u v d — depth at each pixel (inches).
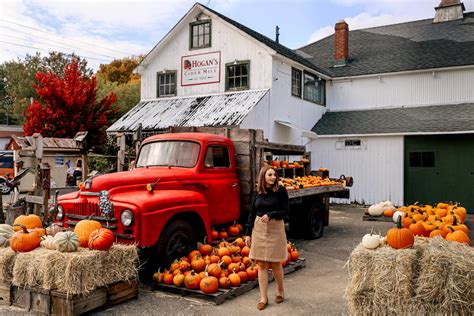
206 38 738.2
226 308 205.9
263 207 207.2
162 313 197.6
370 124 737.0
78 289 186.2
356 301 179.3
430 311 167.9
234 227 294.5
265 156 355.6
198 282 219.8
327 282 251.0
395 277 170.7
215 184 280.8
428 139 672.4
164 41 768.3
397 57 828.6
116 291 207.5
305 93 779.4
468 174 644.1
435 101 753.0
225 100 682.2
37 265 193.0
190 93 749.3
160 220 227.9
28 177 638.5
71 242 197.3
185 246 248.7
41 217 352.8
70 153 573.3
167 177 254.7
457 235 245.0
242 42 697.6
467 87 728.3
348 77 824.3
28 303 198.5
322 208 408.5
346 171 735.1
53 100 800.9
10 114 2237.9
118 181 238.1
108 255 200.5
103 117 824.9
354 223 503.5
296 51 991.0
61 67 1681.8
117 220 225.8
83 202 238.8
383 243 189.3
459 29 878.4
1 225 234.1
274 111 683.4
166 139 294.7
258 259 206.2
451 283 164.7
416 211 401.1
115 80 1654.8
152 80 794.2
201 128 331.9
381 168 705.6
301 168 450.3
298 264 281.0
